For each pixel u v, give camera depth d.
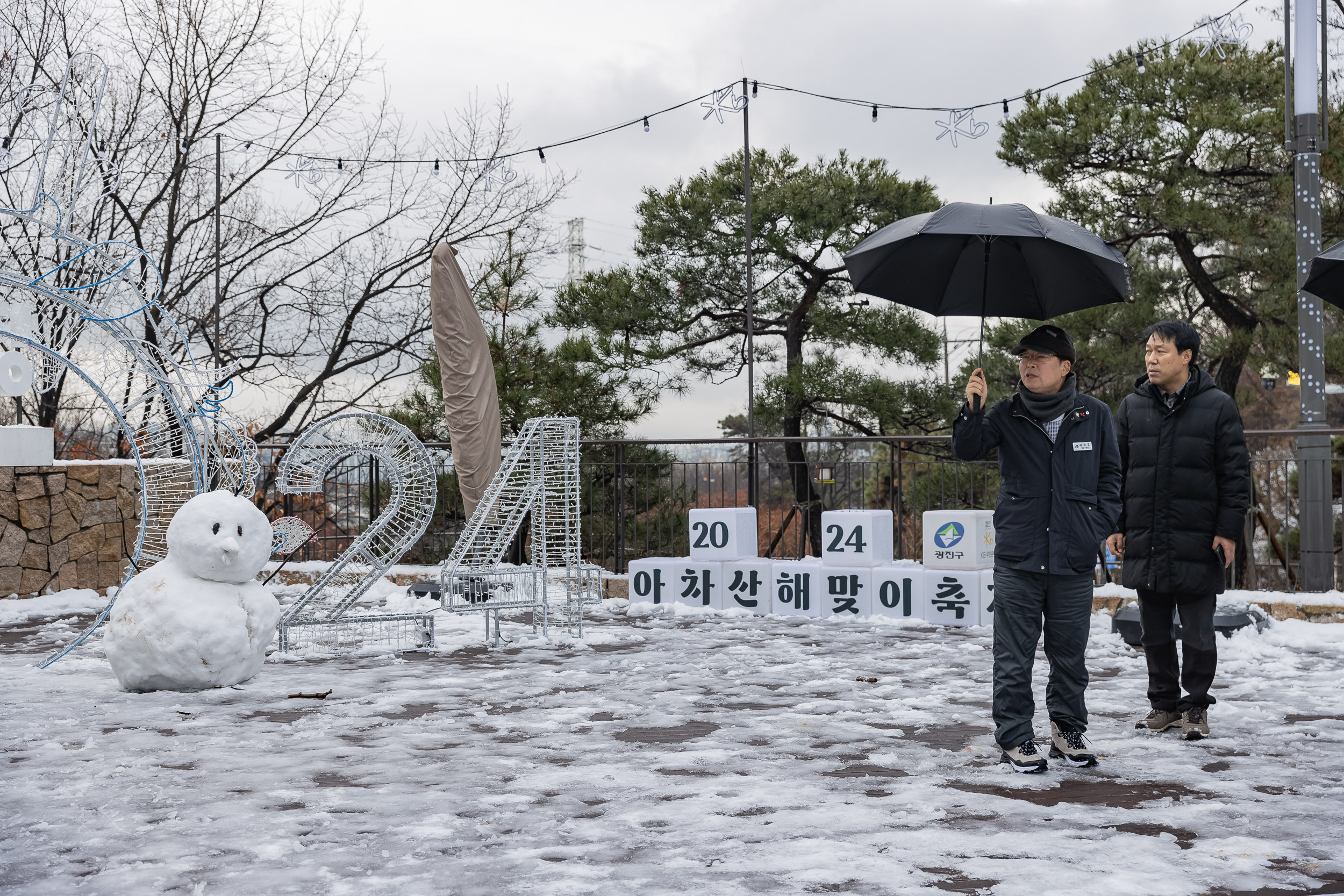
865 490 10.92
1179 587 4.73
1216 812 3.60
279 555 12.11
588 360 17.58
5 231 15.23
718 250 18.38
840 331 18.11
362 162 19.23
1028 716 4.23
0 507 10.29
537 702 5.68
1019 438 4.32
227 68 18.83
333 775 4.20
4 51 17.33
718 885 2.93
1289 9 9.15
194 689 6.07
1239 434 4.71
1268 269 15.56
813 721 5.14
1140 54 10.29
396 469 7.92
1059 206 16.64
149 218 19.27
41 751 4.62
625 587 10.97
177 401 8.18
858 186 17.92
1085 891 2.86
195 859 3.19
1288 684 5.96
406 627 8.40
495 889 2.92
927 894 2.85
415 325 20.12
